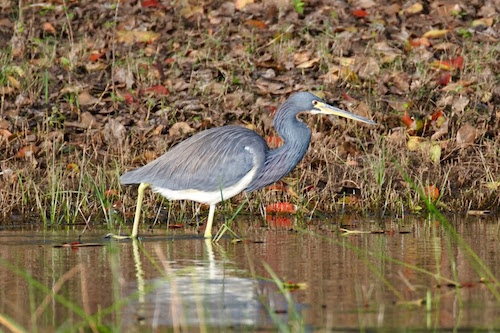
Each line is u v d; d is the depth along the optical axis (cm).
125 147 1529
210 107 1669
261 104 1662
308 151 1536
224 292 914
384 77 1739
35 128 1603
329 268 1015
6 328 808
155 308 862
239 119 1633
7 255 1111
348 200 1428
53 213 1338
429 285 936
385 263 1041
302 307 857
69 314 846
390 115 1622
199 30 1973
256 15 2031
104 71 1805
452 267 1009
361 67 1769
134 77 1781
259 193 1422
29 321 826
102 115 1655
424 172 1489
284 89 1712
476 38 1903
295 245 1152
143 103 1691
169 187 1259
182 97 1705
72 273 1009
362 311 841
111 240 1213
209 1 2112
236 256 1092
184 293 912
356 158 1529
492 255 1069
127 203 1402
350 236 1211
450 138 1577
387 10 2008
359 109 1622
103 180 1424
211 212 1263
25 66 1797
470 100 1673
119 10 2073
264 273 995
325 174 1494
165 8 2077
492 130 1595
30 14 2059
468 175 1481
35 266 1045
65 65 1828
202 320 813
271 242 1179
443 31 1911
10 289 940
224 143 1262
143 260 1077
